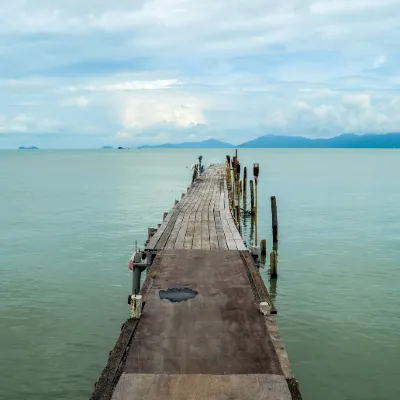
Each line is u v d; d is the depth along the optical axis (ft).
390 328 46.70
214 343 25.17
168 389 20.67
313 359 40.55
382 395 35.45
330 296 56.08
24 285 60.18
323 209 132.26
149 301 31.53
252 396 20.20
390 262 71.77
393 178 255.09
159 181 234.79
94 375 38.06
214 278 36.94
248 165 416.26
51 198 159.53
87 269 68.13
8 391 35.63
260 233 96.73
